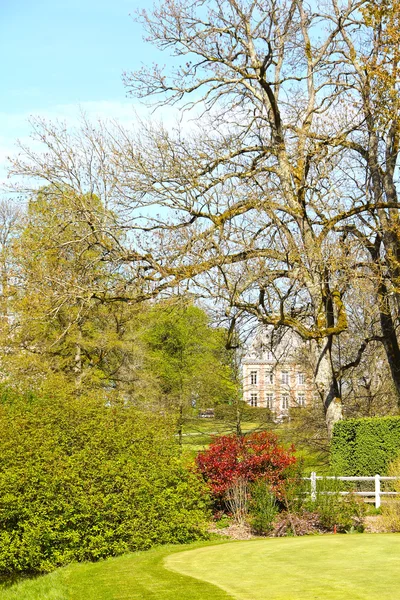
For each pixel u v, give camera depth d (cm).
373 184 2350
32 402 1753
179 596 864
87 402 1656
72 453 1512
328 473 2153
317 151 2244
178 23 2244
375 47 2095
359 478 1909
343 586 851
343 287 2195
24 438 1485
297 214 2186
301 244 2055
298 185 2266
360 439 2178
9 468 1420
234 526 1698
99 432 1526
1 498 1381
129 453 1543
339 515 1631
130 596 898
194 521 1566
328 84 2389
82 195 2250
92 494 1431
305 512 1677
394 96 1984
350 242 2156
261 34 2292
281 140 2314
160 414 1797
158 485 1545
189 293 2045
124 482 1468
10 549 1375
